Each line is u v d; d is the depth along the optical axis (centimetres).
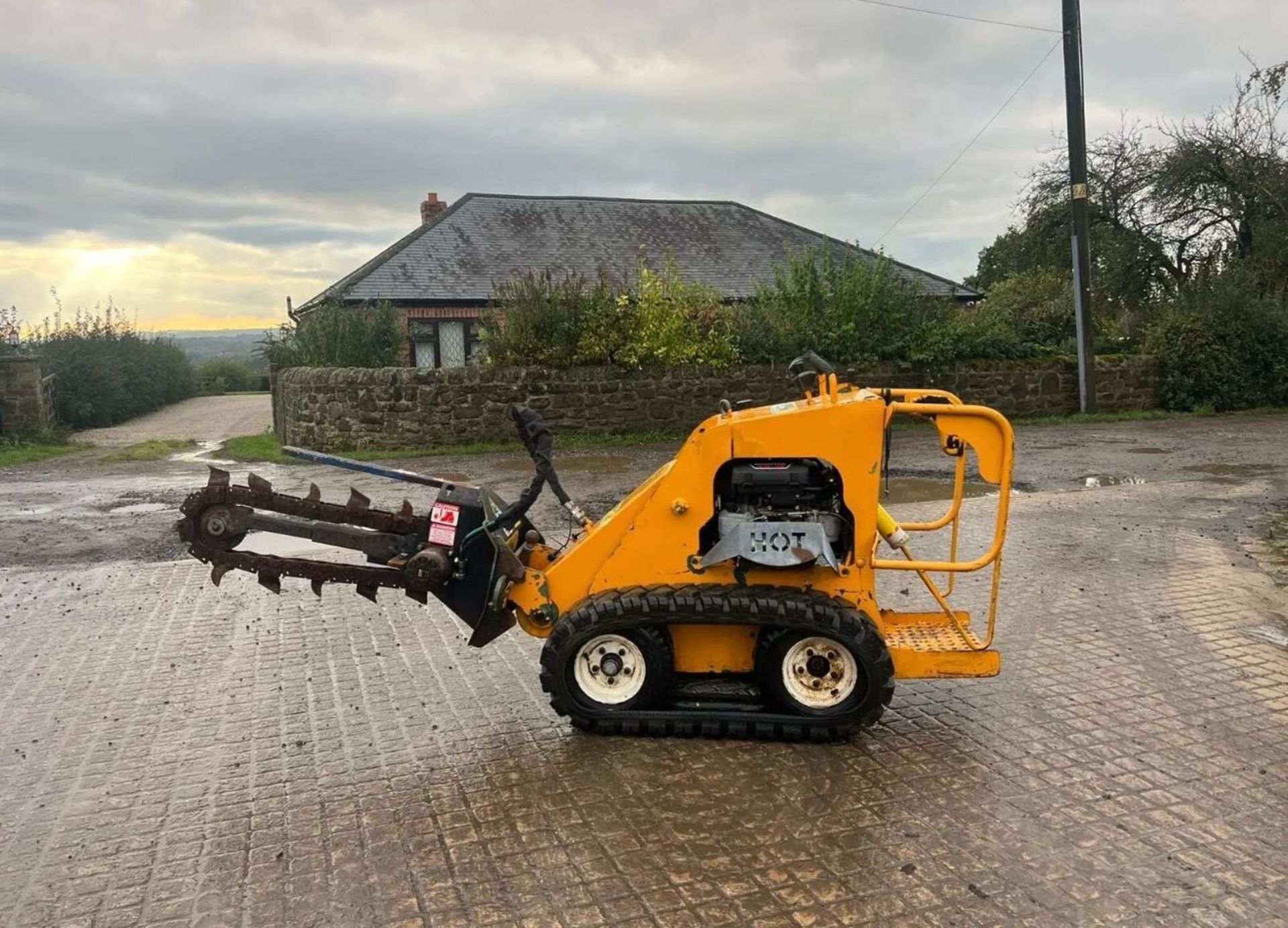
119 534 934
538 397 1630
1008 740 416
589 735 432
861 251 1966
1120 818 346
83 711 480
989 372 1867
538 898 306
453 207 2617
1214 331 1945
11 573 779
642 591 413
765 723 412
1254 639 551
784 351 1752
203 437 2144
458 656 551
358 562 805
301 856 337
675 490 418
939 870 314
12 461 1605
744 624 411
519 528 473
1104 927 282
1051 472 1198
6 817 372
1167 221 2642
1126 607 620
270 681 517
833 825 345
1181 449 1395
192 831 357
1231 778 376
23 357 1941
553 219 2645
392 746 428
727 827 346
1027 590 662
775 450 409
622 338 1669
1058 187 2755
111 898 314
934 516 927
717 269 2536
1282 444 1423
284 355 2022
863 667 400
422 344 2297
